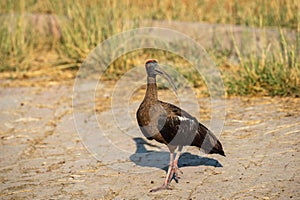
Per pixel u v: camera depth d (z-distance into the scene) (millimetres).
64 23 24734
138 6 26203
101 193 12773
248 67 19578
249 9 25062
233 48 23891
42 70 23328
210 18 27922
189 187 12625
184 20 27281
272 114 16969
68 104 19562
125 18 23875
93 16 24000
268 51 20062
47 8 29375
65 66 23281
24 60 23578
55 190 13141
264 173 12984
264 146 14664
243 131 15906
